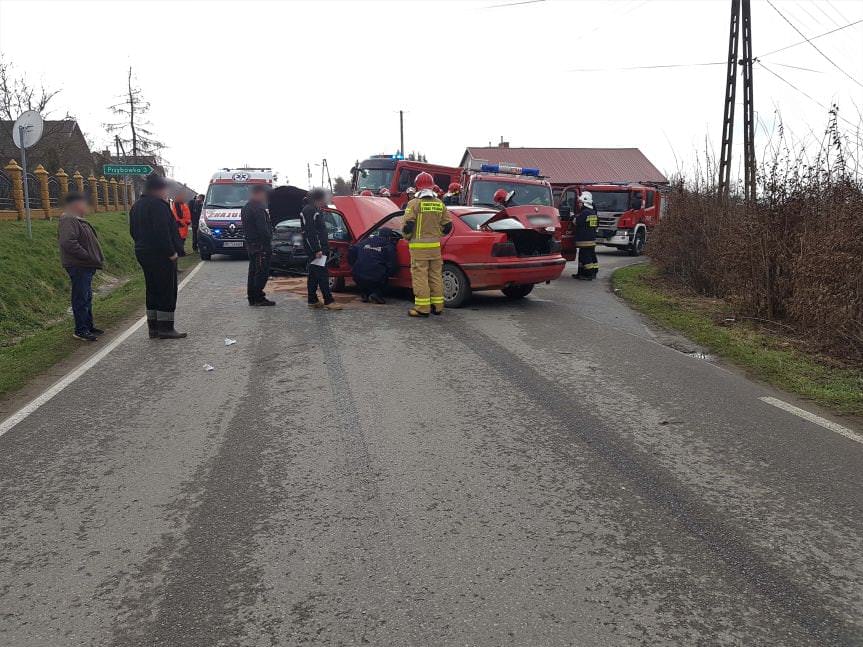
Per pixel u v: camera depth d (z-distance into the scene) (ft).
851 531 11.64
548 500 12.78
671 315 32.96
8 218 59.77
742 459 14.82
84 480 13.83
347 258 36.42
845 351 24.73
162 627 9.14
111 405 18.75
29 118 48.60
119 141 147.64
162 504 12.73
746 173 36.42
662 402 18.92
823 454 15.14
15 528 11.86
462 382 20.75
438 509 12.42
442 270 33.32
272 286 42.14
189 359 23.81
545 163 155.53
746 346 26.23
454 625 9.09
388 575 10.28
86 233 27.04
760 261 31.89
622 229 72.84
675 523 11.91
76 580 10.26
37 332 34.50
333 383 20.63
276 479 13.78
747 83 63.26
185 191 65.21
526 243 34.76
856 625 9.11
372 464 14.49
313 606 9.54
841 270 25.27
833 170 28.99
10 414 18.12
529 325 29.96
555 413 17.87
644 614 9.33
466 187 50.37
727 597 9.73
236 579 10.23
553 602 9.59
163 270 26.55
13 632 9.05
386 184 66.28
